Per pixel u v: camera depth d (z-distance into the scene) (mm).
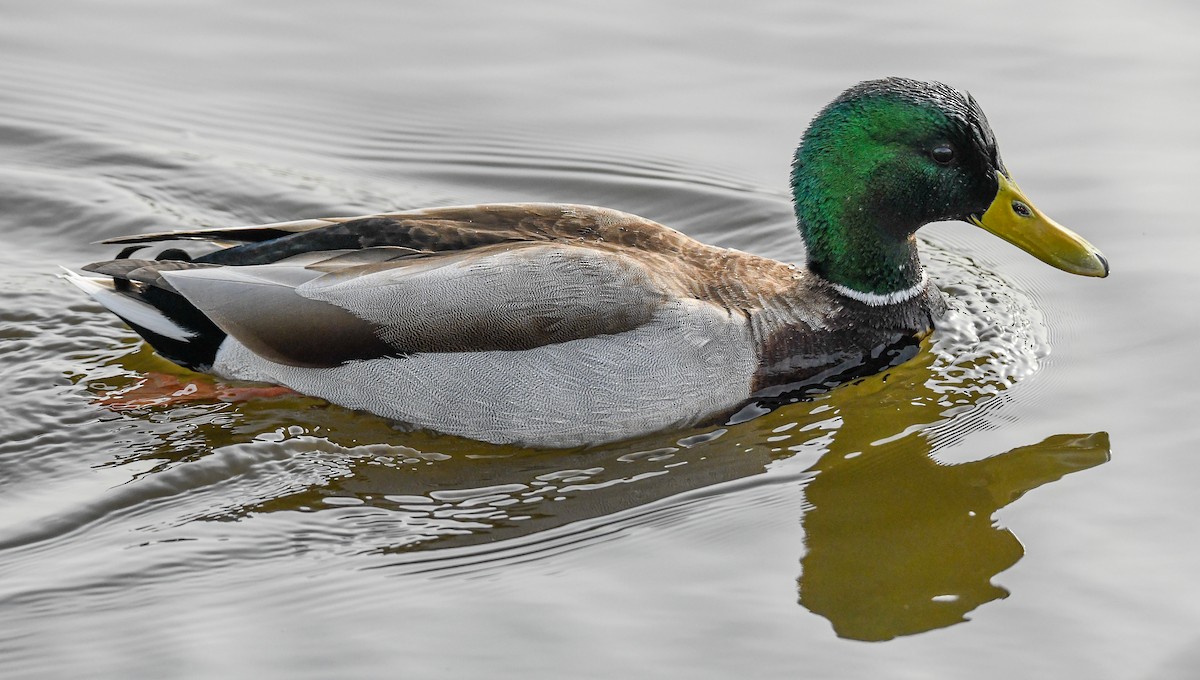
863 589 10336
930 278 14930
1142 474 11555
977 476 11680
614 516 11250
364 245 12422
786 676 9461
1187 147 16109
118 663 9570
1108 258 14617
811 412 12570
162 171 16312
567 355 11875
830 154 13086
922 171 13000
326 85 17641
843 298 13227
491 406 11969
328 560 10711
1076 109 16812
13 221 15484
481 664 9539
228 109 17297
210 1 18922
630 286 11984
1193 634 9758
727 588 10367
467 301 11875
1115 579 10367
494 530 11078
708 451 12047
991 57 17750
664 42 18266
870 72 17562
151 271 12250
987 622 9984
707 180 16406
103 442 11977
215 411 12398
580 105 17344
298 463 11836
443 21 18641
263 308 12109
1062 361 13273
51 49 17953
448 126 17141
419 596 10289
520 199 16281
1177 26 18281
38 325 13641
